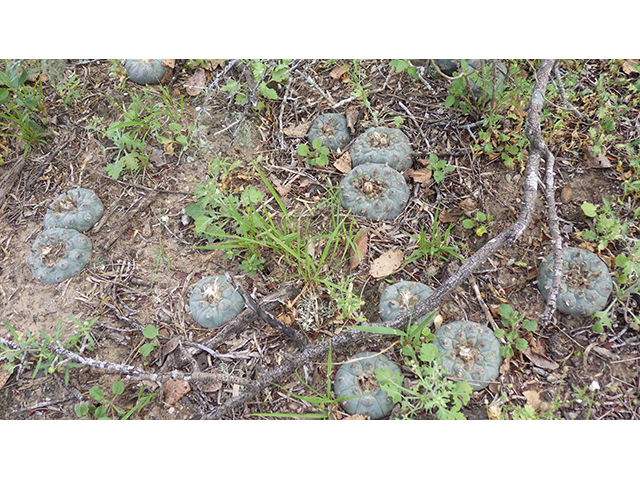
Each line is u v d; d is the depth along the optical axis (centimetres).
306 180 61
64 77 68
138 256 58
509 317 50
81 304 55
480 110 60
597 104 60
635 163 55
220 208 58
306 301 54
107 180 63
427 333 50
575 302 50
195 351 52
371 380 48
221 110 67
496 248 49
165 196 61
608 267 53
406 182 60
